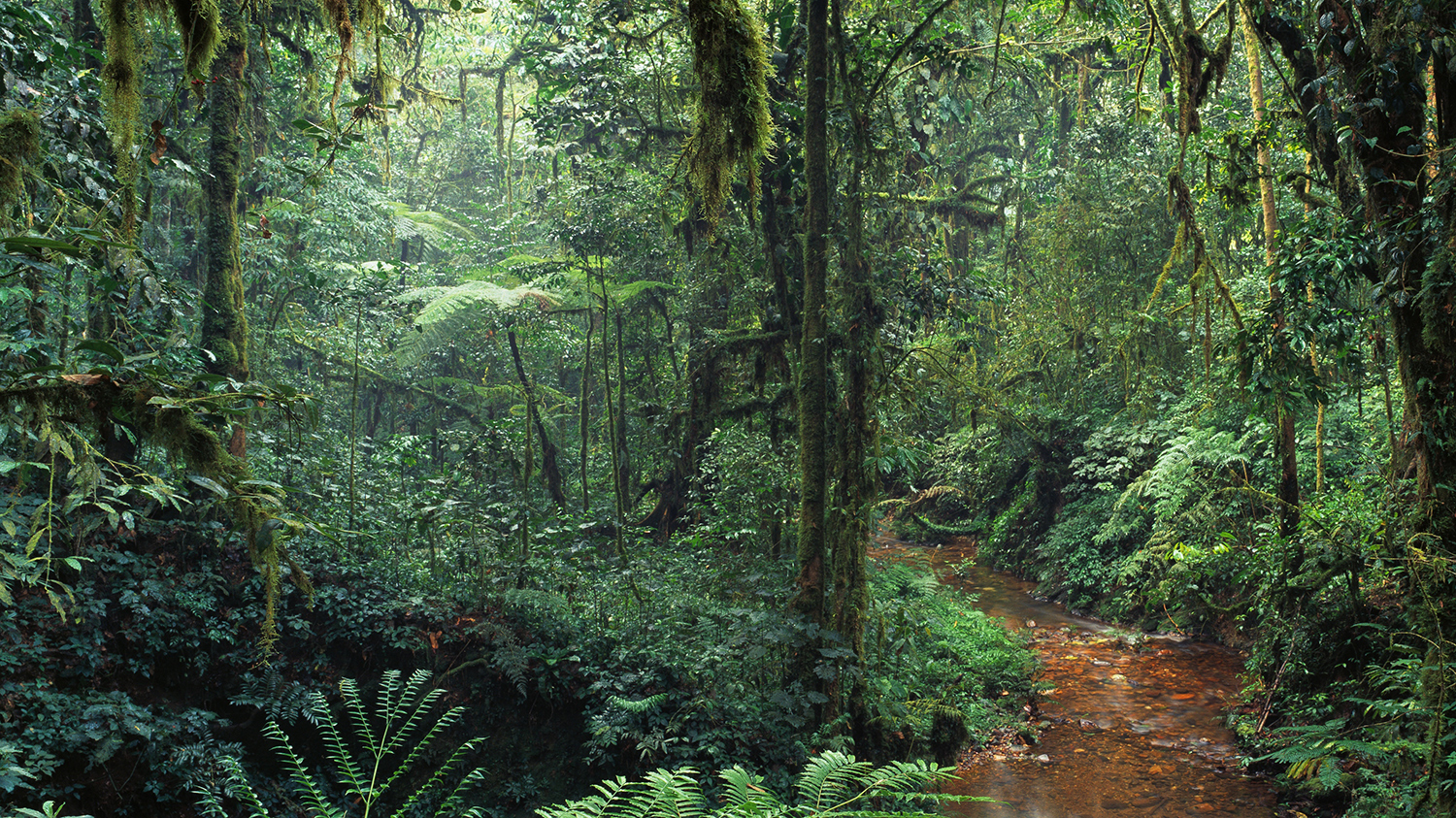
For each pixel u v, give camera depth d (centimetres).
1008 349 1803
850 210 889
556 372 1894
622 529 1139
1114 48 1073
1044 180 1695
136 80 334
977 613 1247
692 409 1180
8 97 565
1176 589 1152
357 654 789
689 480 1298
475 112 2414
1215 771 790
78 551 649
